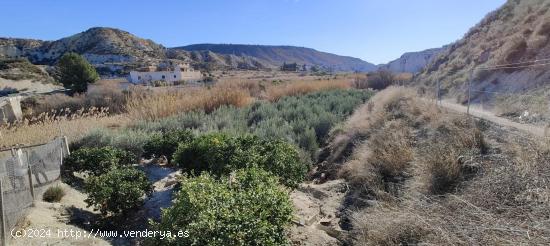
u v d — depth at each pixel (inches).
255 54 7760.8
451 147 260.1
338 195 313.1
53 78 2652.6
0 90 2091.5
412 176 273.6
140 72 2765.7
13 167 219.8
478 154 248.2
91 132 445.1
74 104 1032.2
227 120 560.1
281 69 4867.1
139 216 272.1
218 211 155.3
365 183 299.3
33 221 217.9
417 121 382.9
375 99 569.6
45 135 452.8
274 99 874.8
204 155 293.4
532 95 371.9
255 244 145.2
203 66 4687.5
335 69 7190.0
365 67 7524.6
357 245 215.8
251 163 261.0
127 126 566.3
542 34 487.8
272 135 462.6
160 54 5083.7
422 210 208.4
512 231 156.3
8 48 4616.1
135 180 283.3
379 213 229.3
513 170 206.1
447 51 957.2
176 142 405.4
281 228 167.5
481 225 169.0
